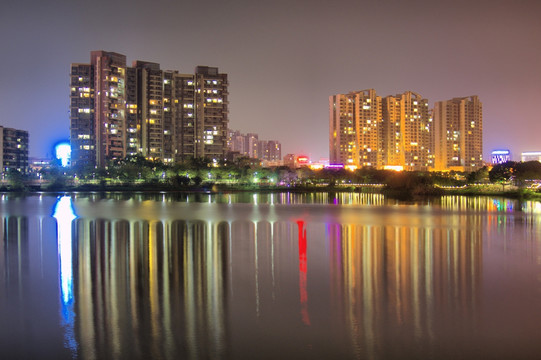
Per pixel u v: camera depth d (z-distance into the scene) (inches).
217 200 5290.4
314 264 1573.6
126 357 842.2
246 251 1819.6
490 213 3545.8
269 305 1114.1
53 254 1738.4
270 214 3444.9
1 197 5590.6
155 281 1332.4
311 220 3011.8
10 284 1299.2
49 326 981.8
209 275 1409.9
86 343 899.4
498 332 948.0
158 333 941.8
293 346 883.4
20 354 856.3
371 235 2290.8
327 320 1013.2
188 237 2194.9
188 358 836.6
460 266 1542.8
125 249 1850.4
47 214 3344.0
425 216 3299.7
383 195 6643.7
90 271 1459.2
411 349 871.1
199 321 1007.6
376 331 952.9
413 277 1389.0
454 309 1085.8
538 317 1030.4
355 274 1428.4
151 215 3302.2
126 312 1063.6
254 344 891.4
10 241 2046.0
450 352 858.8
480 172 7701.8
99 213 3437.5
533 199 5364.2
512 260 1640.0
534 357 837.8
